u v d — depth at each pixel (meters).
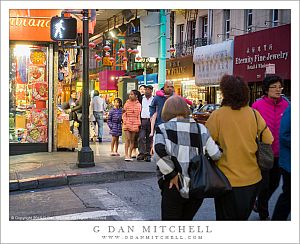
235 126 4.36
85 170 9.48
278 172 5.89
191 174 4.17
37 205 7.29
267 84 5.84
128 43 30.84
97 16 18.52
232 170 4.32
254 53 18.72
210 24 24.98
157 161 4.21
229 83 4.41
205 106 20.08
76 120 14.96
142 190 8.28
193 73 25.09
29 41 12.06
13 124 12.20
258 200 5.91
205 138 4.26
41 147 12.39
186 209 4.48
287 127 4.96
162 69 12.73
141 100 11.69
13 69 12.18
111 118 11.84
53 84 12.37
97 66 39.81
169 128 4.25
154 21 12.67
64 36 9.43
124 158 11.35
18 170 9.54
